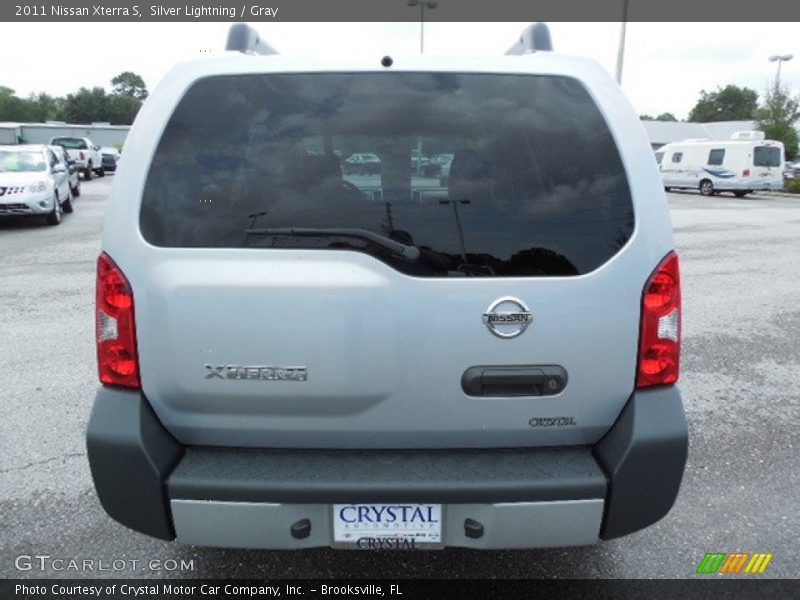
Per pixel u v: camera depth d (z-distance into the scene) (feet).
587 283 6.29
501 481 6.27
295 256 6.28
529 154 6.60
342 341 6.25
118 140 165.68
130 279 6.37
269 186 6.48
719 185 89.92
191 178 6.49
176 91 6.65
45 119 325.01
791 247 37.04
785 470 11.21
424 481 6.26
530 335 6.29
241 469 6.43
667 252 6.48
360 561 8.82
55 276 26.53
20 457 11.50
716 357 17.10
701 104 359.05
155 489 6.37
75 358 16.67
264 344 6.27
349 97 6.70
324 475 6.34
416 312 6.24
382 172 6.54
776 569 8.64
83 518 9.72
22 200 41.14
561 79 6.79
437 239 6.33
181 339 6.30
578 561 8.79
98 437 6.37
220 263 6.29
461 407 6.41
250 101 6.69
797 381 15.37
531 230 6.37
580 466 6.51
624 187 6.49
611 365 6.43
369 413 6.45
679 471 6.48
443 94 6.72
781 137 136.36
